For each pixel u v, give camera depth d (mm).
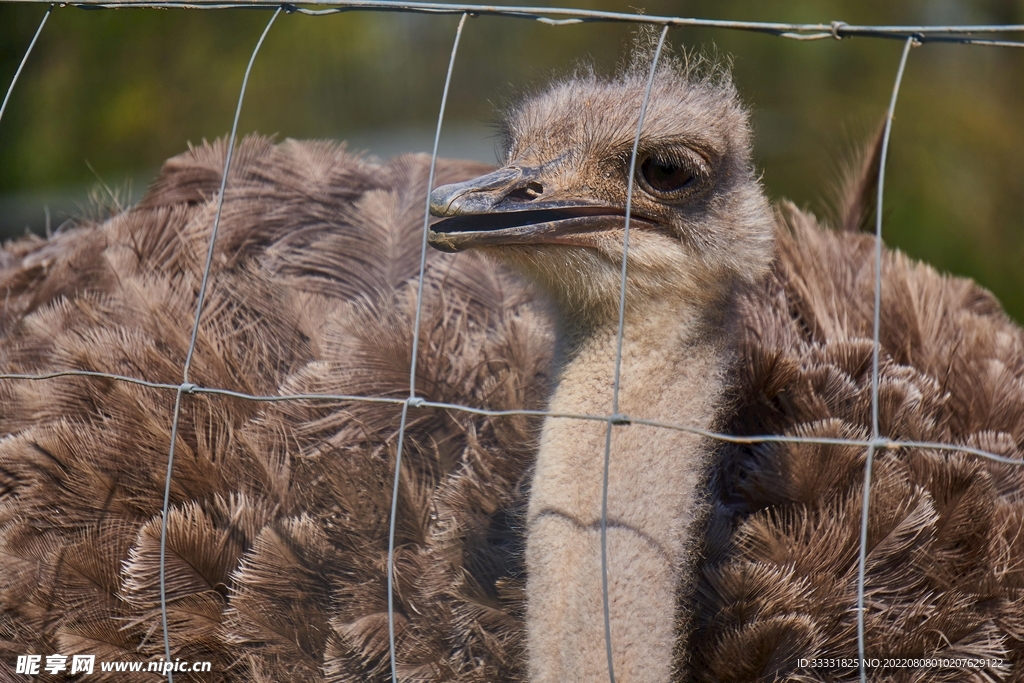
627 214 6531
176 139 26781
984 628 8836
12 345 11258
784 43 24172
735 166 8461
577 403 8102
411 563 9297
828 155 23406
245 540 9523
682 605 7902
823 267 11750
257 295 11117
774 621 8383
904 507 8969
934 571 8984
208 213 11961
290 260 11594
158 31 27078
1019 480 9875
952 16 24562
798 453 9172
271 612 9125
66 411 10453
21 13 26031
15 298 12227
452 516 9312
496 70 27281
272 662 9023
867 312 11289
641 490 7867
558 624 7723
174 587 9297
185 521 9391
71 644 9320
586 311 8164
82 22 26641
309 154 12742
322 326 10859
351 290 11344
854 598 8773
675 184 8070
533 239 7836
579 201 8000
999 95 24156
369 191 12203
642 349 8039
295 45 27688
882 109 23562
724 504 9453
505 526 9234
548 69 9938
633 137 7988
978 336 11469
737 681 8477
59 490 10055
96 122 26531
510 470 9469
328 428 10133
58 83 26406
